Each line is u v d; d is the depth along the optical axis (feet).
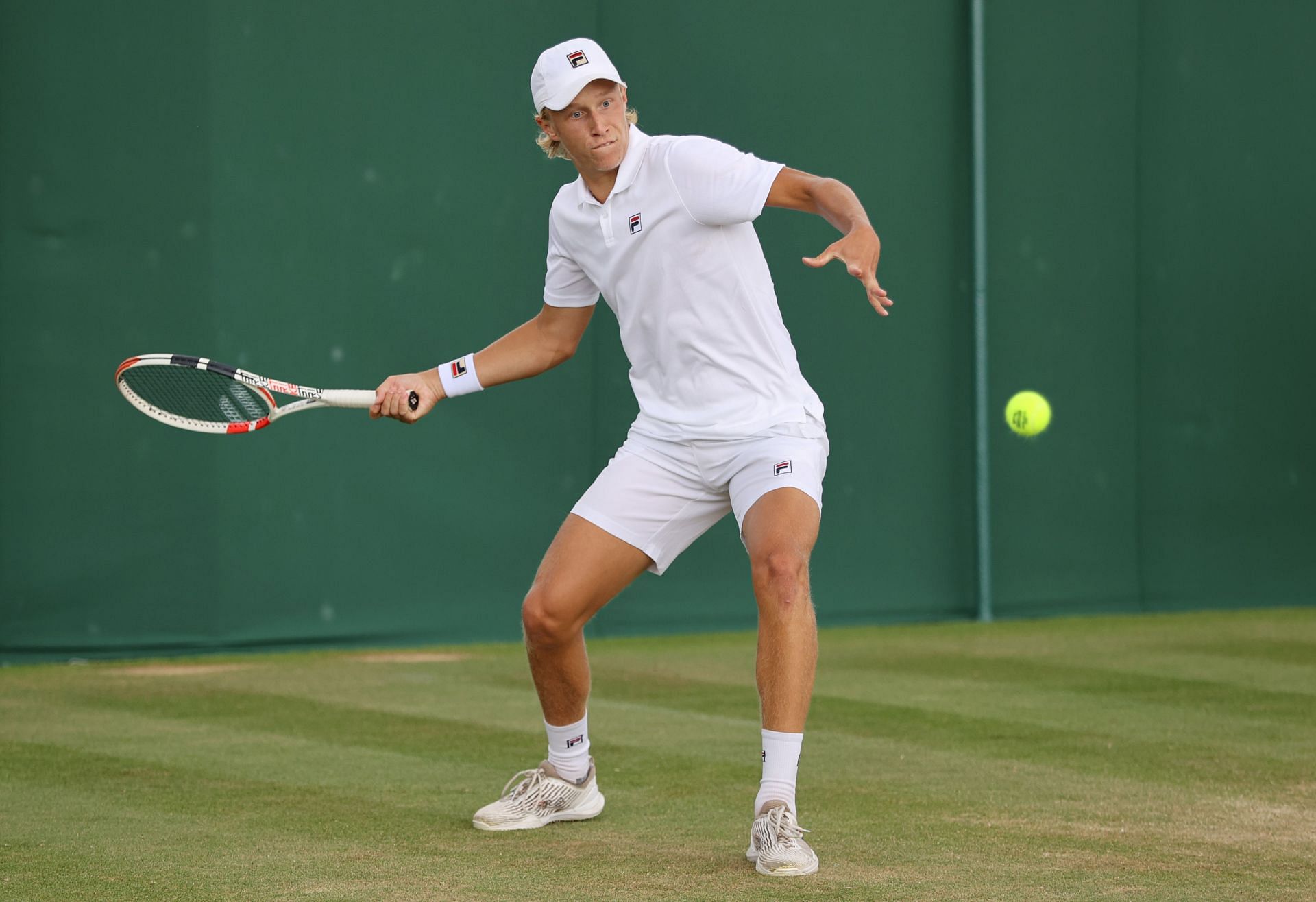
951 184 91.45
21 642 73.41
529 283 82.33
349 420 79.00
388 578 79.87
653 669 71.87
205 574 76.13
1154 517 96.37
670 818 41.34
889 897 33.35
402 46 79.46
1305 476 97.86
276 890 34.09
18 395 73.20
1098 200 94.38
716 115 85.97
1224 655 76.38
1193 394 96.84
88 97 73.87
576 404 83.30
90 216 74.02
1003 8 91.71
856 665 72.84
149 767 48.39
